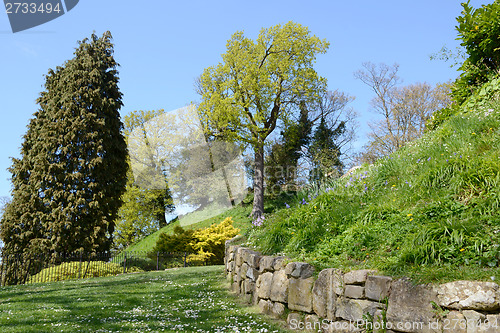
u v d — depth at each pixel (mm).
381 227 4523
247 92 21812
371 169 6879
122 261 14578
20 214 16219
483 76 8148
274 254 5363
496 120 5770
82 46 18453
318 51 21688
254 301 5492
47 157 16141
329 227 5180
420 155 6012
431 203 4379
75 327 4492
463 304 2914
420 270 3393
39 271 13414
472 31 7555
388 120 24453
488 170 4371
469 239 3529
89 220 15852
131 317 5148
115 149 17797
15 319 4973
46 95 18484
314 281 4160
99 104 17125
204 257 15086
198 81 27500
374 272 3629
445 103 22719
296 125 24625
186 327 4488
